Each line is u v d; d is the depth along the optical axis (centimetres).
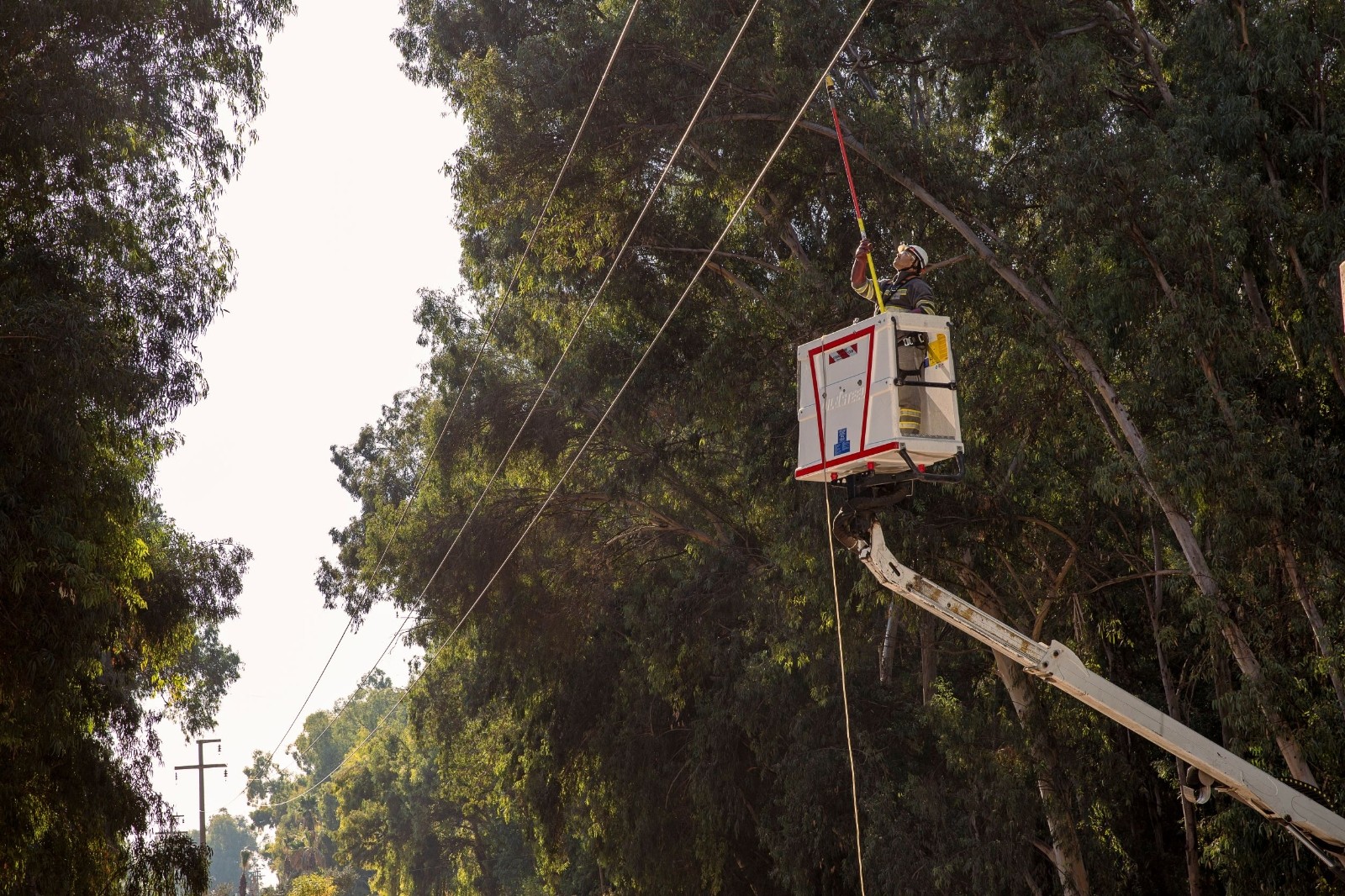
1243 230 1791
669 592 3338
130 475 1994
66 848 1917
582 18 2378
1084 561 2428
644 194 2650
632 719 3484
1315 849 1277
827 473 1049
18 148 1686
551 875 4178
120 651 2281
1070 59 2003
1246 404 1792
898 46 2327
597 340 2859
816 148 2342
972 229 2248
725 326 2534
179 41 1942
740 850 3459
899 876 2466
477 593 3491
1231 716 1767
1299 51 1806
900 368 998
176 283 1997
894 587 1178
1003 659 2414
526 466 3506
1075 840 2352
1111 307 1948
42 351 1611
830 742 2803
